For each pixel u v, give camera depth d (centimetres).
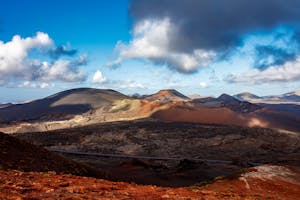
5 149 3966
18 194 1638
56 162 4378
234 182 4072
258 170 4569
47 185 1958
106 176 5109
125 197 1797
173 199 1856
